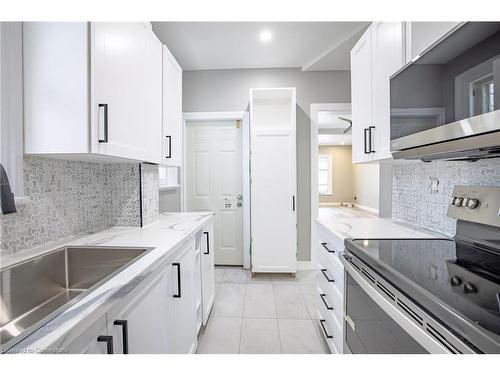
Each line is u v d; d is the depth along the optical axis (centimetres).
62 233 150
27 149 118
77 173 163
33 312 114
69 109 116
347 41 275
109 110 127
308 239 353
